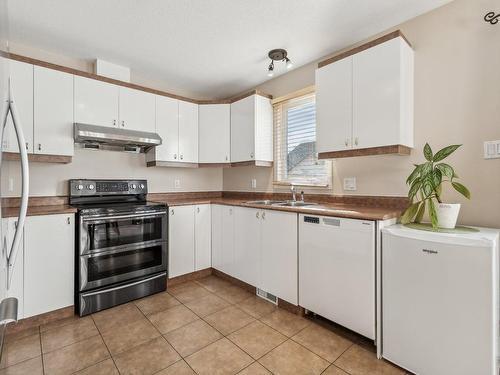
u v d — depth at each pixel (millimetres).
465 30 1828
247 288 2721
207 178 3832
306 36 2326
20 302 1928
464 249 1327
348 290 1827
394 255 1591
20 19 2059
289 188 3049
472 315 1311
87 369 1562
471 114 1804
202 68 2953
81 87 2463
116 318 2143
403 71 1888
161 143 2885
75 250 2199
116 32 2252
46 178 2539
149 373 1532
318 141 2307
